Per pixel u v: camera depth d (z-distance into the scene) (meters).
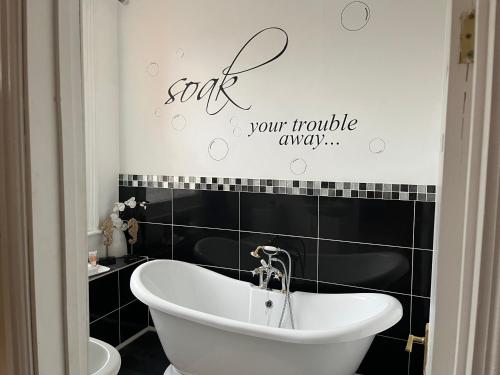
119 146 2.87
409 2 2.00
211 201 2.59
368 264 2.18
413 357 2.10
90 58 2.60
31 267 0.64
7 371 0.66
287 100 2.31
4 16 0.60
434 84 1.97
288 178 2.35
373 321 1.69
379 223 2.14
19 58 0.61
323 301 2.14
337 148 2.21
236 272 2.53
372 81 2.10
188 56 2.59
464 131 0.52
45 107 0.65
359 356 1.81
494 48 0.46
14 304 0.64
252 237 2.47
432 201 2.01
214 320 1.79
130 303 2.66
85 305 0.76
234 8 2.42
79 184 0.73
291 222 2.36
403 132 2.05
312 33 2.22
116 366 1.18
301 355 1.68
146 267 2.31
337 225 2.24
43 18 0.64
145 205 2.80
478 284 0.48
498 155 0.46
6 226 0.64
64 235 0.69
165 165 2.72
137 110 2.79
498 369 0.47
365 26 2.10
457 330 0.53
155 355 2.48
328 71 2.20
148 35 2.70
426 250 2.04
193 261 2.67
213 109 2.53
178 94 2.64
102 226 2.65
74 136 0.70
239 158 2.48
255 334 1.70
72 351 0.72
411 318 2.10
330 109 2.21
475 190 0.49
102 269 2.49
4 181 0.63
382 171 2.12
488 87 0.47
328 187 2.25
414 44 2.00
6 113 0.62
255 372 1.79
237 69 2.44
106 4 2.69
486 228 0.47
